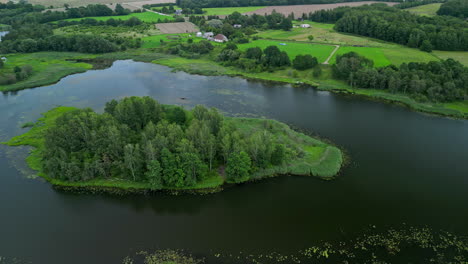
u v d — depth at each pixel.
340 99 148.38
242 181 86.94
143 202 80.75
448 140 109.44
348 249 66.56
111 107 109.31
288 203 80.31
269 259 63.94
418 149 104.06
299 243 68.12
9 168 93.81
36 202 80.56
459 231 71.00
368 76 155.25
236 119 122.50
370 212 77.06
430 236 69.69
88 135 91.44
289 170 91.81
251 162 90.94
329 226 72.81
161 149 84.81
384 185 86.62
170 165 83.81
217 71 190.88
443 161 97.44
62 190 84.81
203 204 80.06
